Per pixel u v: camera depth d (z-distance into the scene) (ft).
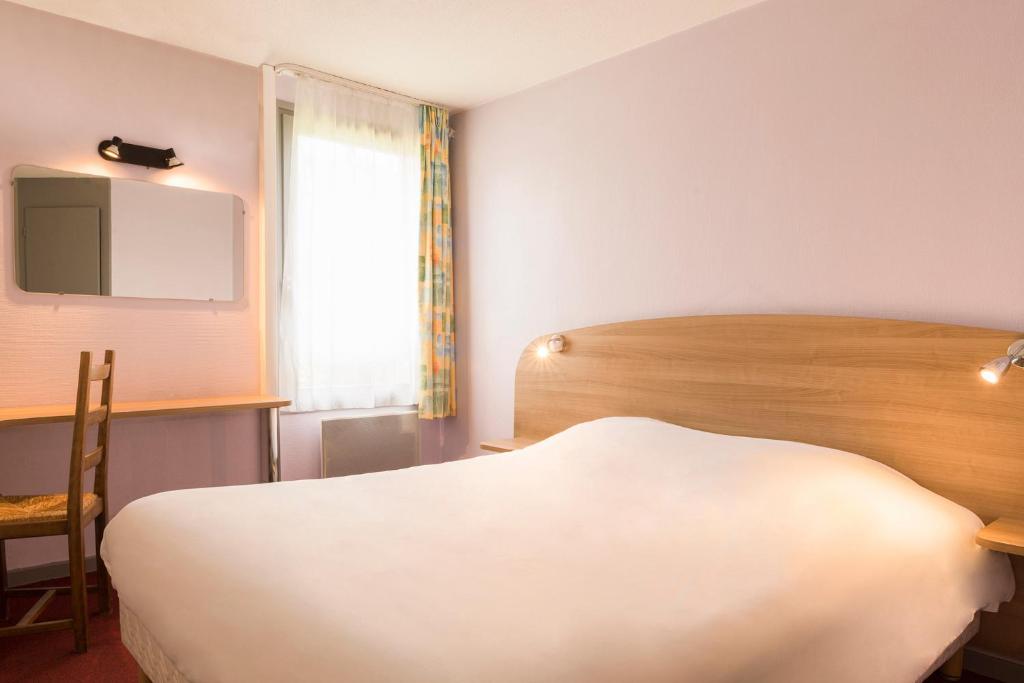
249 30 10.00
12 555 9.41
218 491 6.58
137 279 10.31
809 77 8.49
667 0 8.90
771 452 7.25
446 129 13.14
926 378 7.42
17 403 9.34
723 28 9.32
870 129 7.99
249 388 11.52
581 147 11.17
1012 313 7.02
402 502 6.53
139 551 5.39
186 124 10.81
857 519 6.03
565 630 3.84
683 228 9.81
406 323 13.00
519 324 12.25
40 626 7.41
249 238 11.51
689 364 9.52
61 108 9.69
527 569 4.83
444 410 13.08
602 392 10.62
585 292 11.14
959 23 7.32
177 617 4.46
